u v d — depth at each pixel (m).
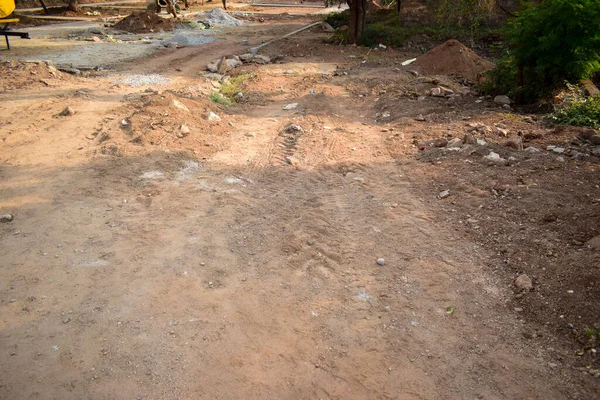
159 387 3.79
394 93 12.80
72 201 6.70
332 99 12.62
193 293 4.88
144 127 9.47
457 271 5.16
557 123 9.38
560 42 10.23
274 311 4.66
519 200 6.28
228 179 7.53
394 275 5.15
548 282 4.75
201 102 11.37
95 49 19.58
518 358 4.04
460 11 19.59
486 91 12.52
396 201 6.79
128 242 5.75
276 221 6.27
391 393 3.75
